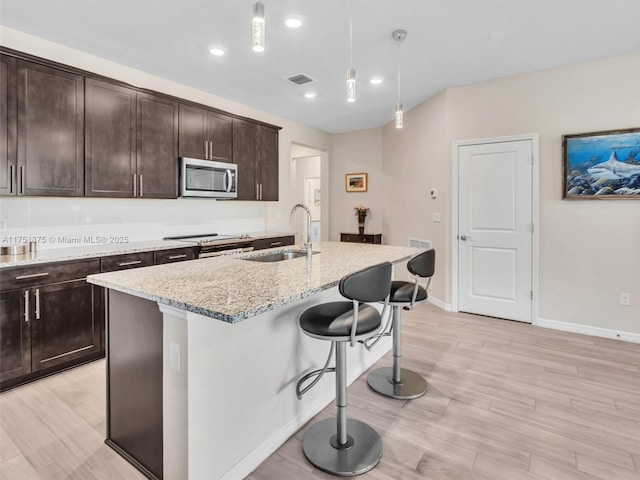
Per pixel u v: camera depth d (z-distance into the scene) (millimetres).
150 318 1590
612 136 3297
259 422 1736
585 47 3113
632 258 3289
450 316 4066
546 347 3156
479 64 3463
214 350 1498
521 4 2465
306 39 2924
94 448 1828
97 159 3002
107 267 2895
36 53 2854
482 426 2006
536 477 1614
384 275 1701
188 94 4027
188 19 2613
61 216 3121
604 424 2020
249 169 4523
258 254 2689
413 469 1671
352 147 6176
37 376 2555
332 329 1621
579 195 3461
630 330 3316
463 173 4113
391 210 5480
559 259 3617
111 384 1818
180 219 4121
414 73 3672
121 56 3221
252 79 3803
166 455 1509
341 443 1798
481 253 4055
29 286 2479
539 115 3646
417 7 2484
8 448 1822
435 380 2557
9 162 2521
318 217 7836
